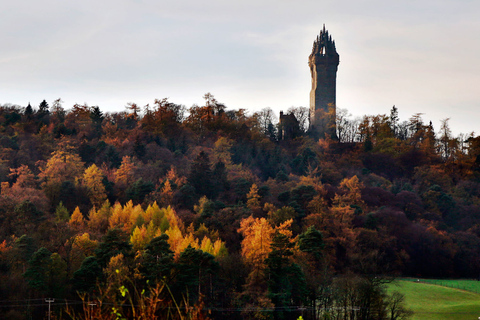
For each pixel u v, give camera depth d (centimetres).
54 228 12750
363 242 15825
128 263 11150
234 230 15388
